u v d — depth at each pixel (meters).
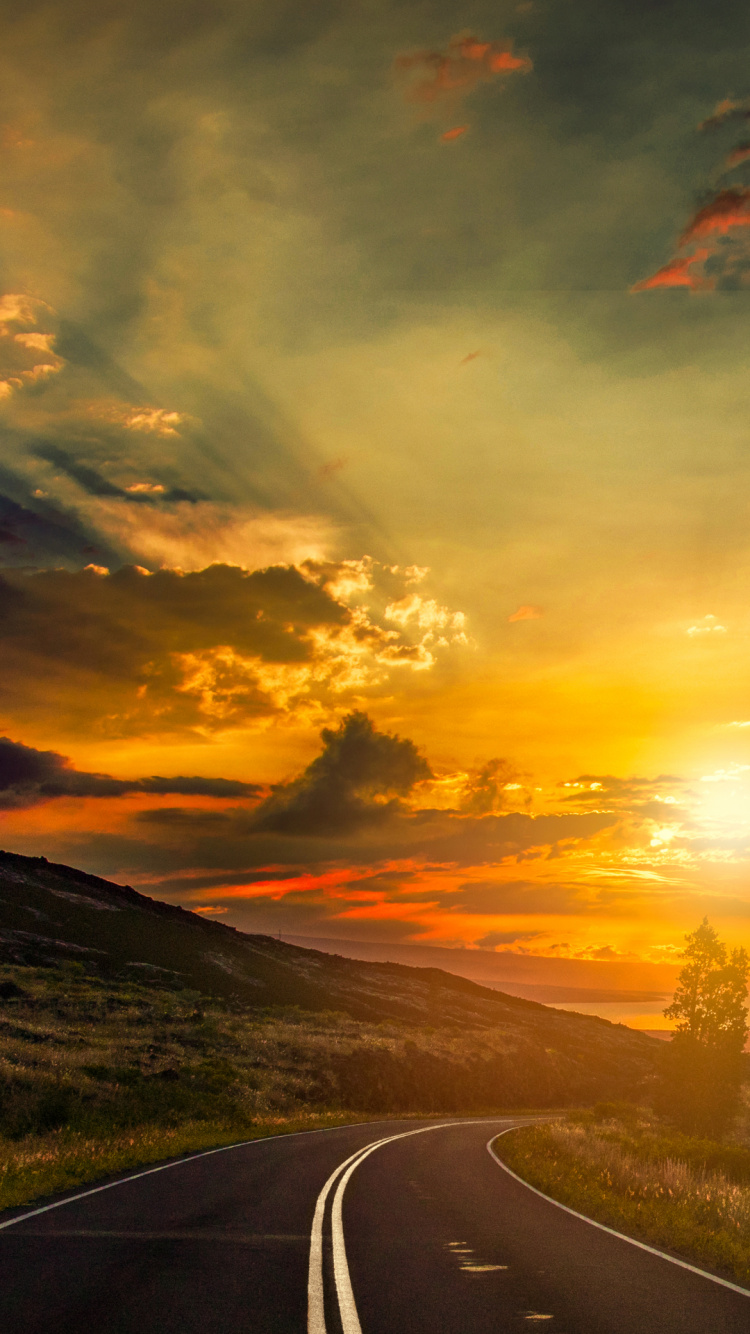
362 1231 10.19
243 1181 14.41
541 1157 20.88
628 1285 7.74
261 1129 26.81
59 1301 6.50
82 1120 19.69
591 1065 91.62
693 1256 9.54
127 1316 6.16
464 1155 22.53
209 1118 26.20
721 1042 51.25
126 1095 24.56
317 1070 47.31
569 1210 12.82
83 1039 37.16
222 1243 8.96
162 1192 12.63
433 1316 6.41
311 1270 7.84
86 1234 9.16
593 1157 20.05
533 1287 7.52
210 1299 6.68
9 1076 21.91
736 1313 6.83
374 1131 31.23
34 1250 8.27
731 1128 50.62
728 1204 13.21
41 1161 14.21
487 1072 68.56
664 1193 14.87
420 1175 17.20
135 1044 39.31
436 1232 10.33
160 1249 8.52
